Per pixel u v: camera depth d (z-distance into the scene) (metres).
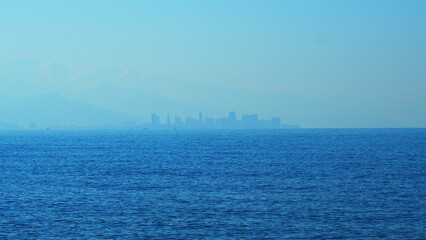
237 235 58.53
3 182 105.75
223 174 118.75
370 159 161.88
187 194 86.94
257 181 104.38
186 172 124.44
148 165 147.00
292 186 96.25
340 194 85.94
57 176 118.12
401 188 92.38
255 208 73.62
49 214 69.94
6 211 72.06
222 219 66.44
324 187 94.62
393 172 120.12
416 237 57.50
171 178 111.31
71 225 63.44
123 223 64.38
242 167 136.62
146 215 69.06
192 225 63.28
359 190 90.31
